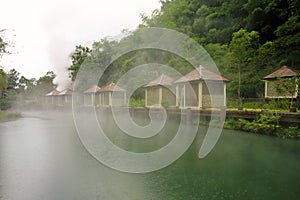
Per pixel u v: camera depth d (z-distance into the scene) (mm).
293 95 9102
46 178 4281
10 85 35812
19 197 3564
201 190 3766
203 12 18734
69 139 7582
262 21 16328
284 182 4102
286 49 13531
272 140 7180
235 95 13508
